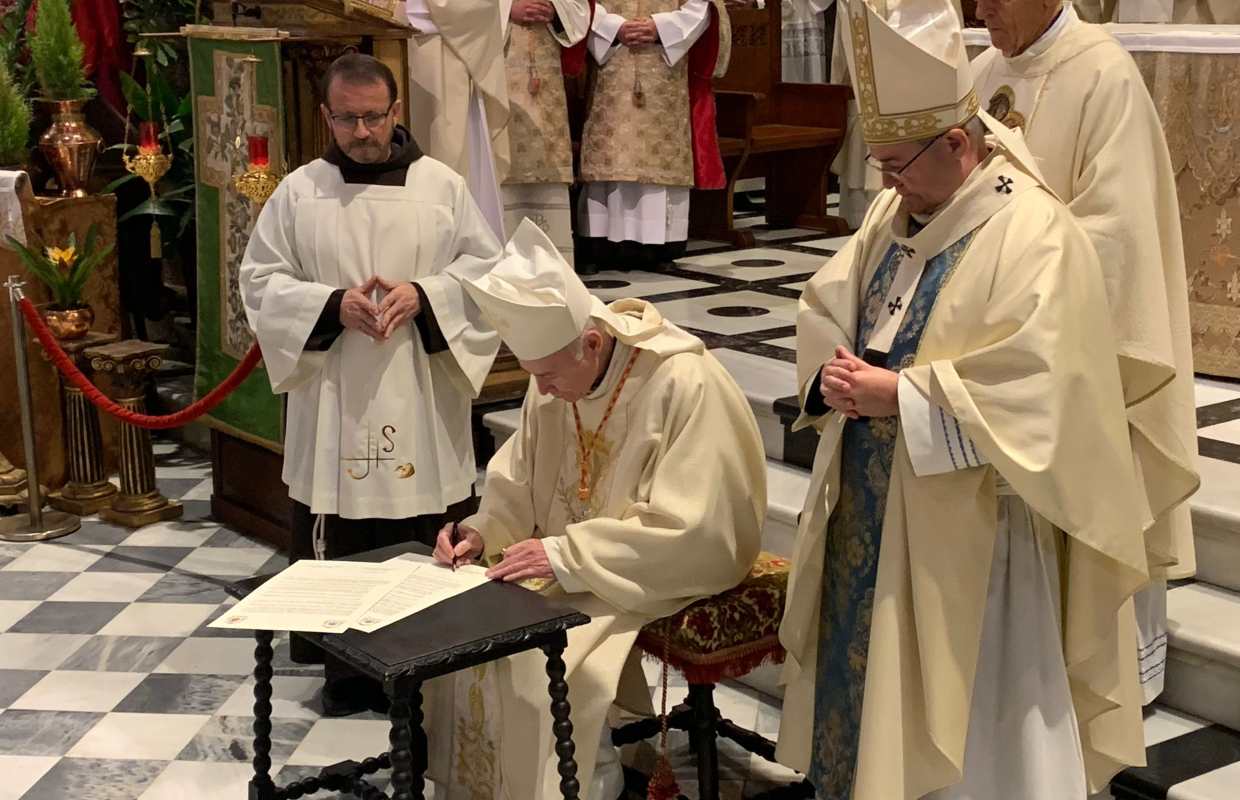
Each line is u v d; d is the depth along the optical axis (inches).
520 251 132.7
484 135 243.9
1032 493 109.5
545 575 129.0
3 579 215.0
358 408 172.4
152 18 295.7
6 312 247.6
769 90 382.6
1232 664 144.8
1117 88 135.9
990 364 111.2
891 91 112.3
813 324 127.5
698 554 130.8
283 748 163.3
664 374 133.5
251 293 175.5
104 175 291.9
